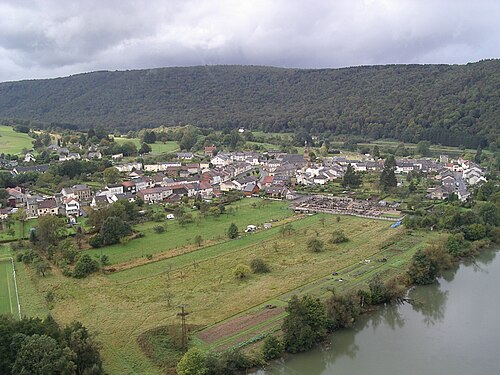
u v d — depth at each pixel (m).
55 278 110.50
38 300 98.19
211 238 143.25
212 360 72.12
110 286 105.75
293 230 150.12
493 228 143.88
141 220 164.12
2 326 69.44
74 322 77.25
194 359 70.38
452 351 82.75
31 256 121.75
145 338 81.50
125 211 160.12
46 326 73.25
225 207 187.00
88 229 150.62
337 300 90.88
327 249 131.25
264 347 78.94
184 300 98.06
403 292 103.12
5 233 148.12
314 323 83.69
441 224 149.75
